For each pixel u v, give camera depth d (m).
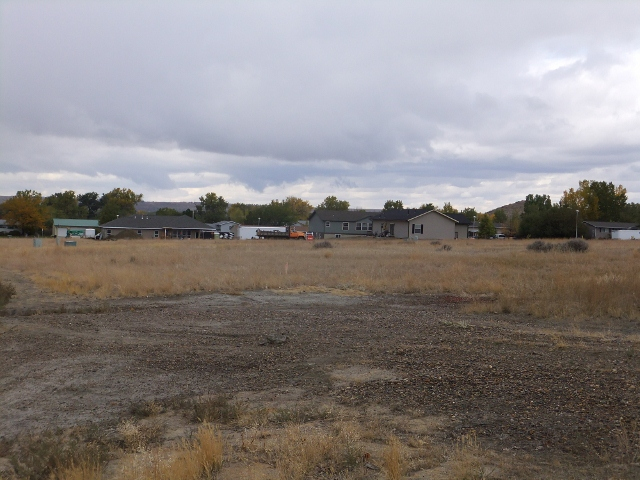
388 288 19.95
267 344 11.19
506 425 6.42
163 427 6.87
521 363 9.13
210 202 153.38
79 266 26.39
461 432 6.25
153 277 21.55
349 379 8.57
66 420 7.31
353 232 92.94
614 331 11.88
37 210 108.25
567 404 7.05
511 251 39.94
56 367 9.73
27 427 7.11
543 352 9.88
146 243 58.00
